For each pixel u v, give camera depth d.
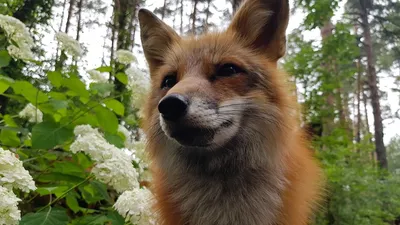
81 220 0.30
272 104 0.27
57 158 0.36
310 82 0.71
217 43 0.29
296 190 0.27
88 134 0.27
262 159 0.26
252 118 0.26
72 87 0.33
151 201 0.28
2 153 0.22
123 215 0.26
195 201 0.27
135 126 0.47
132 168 0.27
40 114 0.38
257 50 0.30
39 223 0.23
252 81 0.27
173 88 0.25
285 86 0.29
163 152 0.28
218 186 0.27
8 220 0.20
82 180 0.31
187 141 0.25
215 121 0.25
